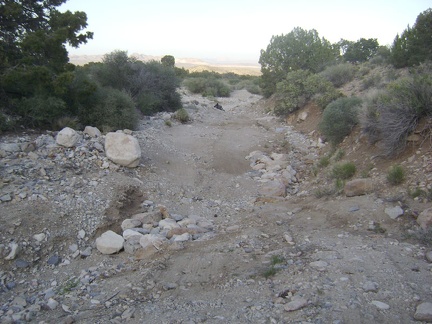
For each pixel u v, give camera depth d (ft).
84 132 37.27
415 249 17.83
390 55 68.49
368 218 21.63
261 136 55.77
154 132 51.72
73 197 26.11
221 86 130.93
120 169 32.71
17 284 18.93
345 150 37.01
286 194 33.17
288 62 90.38
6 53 40.73
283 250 19.56
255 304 14.62
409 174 24.34
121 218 25.94
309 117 60.18
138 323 14.15
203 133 56.90
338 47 95.14
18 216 22.47
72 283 18.74
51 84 39.42
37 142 32.53
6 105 38.52
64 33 41.16
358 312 13.14
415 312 12.93
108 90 51.13
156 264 19.49
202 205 30.73
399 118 28.07
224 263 18.80
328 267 16.69
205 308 14.82
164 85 76.84
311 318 13.06
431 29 62.39
